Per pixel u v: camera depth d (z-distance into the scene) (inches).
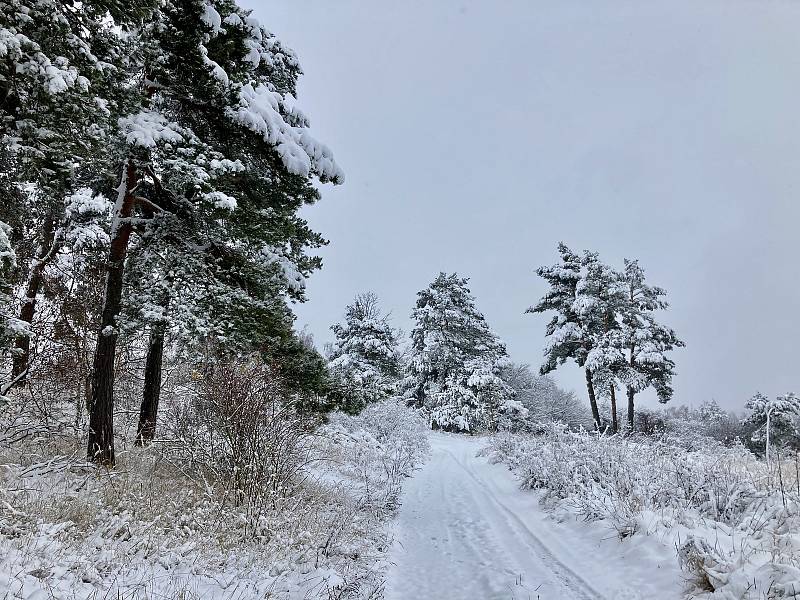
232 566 223.9
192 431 338.3
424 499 453.7
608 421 1475.1
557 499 362.9
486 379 1406.3
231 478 301.6
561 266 1278.3
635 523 254.1
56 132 263.3
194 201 368.5
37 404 428.8
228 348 400.8
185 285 383.6
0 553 179.8
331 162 428.1
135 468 343.3
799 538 189.5
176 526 253.4
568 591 210.1
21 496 247.4
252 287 431.5
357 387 695.7
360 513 351.6
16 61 227.3
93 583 180.7
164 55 346.6
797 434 1056.8
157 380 440.1
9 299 292.2
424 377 1643.7
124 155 336.5
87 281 496.7
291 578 217.0
